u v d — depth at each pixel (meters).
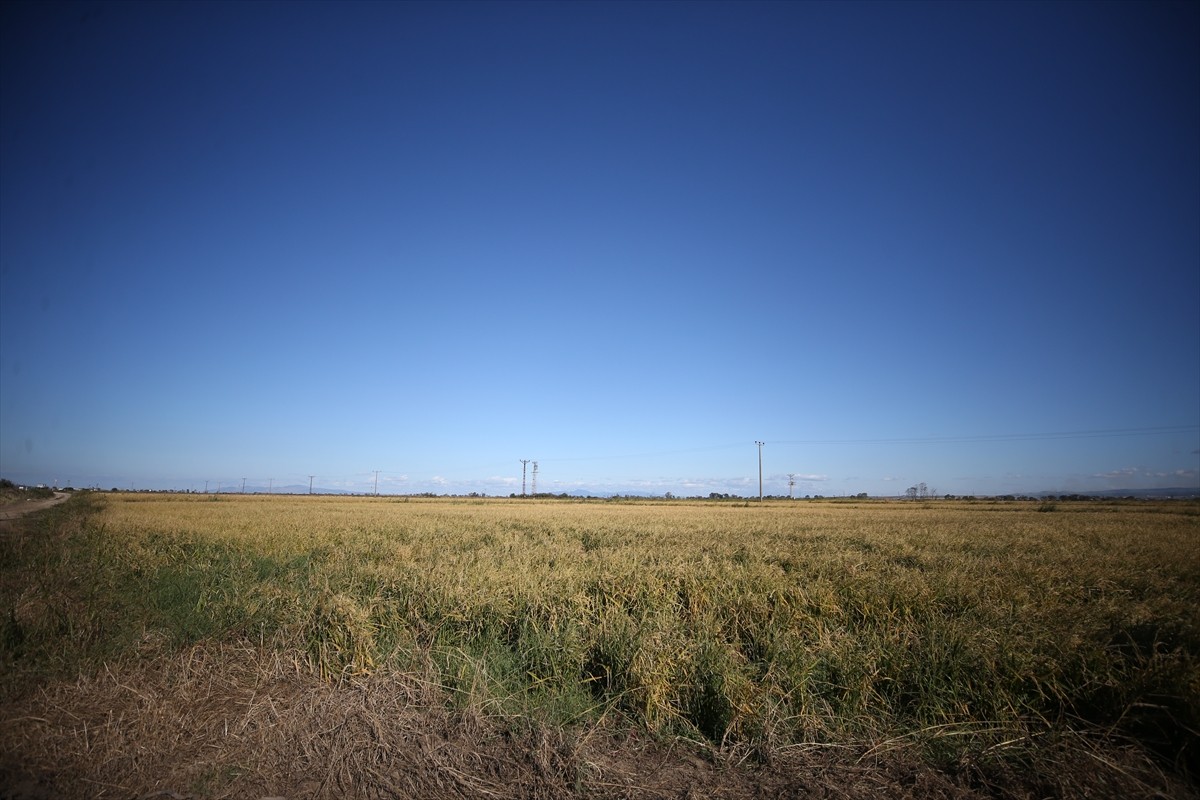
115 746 4.12
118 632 6.42
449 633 6.68
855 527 23.70
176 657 5.94
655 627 6.14
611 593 8.03
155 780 3.82
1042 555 13.71
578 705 4.98
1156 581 9.90
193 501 57.47
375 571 9.66
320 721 4.63
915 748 4.41
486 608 7.13
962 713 4.82
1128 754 4.32
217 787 3.79
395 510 40.84
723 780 4.04
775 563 11.55
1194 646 5.79
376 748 4.29
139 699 4.93
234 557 12.22
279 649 6.25
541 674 5.65
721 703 4.74
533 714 4.77
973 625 6.33
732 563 11.29
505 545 14.61
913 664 5.45
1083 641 5.64
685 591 8.20
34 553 11.62
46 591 7.71
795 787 3.94
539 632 6.21
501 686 5.23
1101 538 18.98
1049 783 3.93
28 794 3.61
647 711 4.74
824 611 7.21
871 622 7.12
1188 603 7.77
